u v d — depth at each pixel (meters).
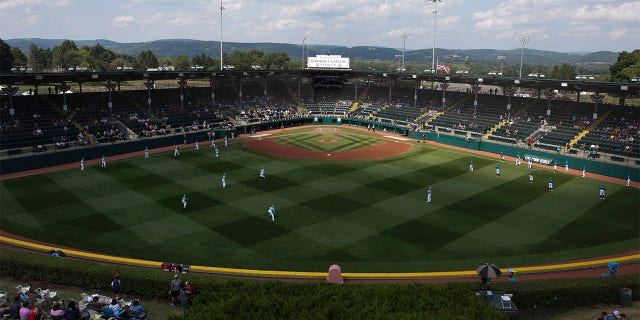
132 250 37.88
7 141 67.19
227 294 20.41
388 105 112.19
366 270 35.16
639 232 43.94
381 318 17.66
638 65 126.69
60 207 47.78
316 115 111.62
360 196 53.22
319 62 117.06
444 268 35.69
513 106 96.25
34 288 25.45
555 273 34.84
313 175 62.28
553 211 49.53
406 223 45.06
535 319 25.16
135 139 77.56
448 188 57.12
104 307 23.52
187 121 91.06
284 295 20.44
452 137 87.38
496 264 36.66
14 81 71.38
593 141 76.25
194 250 38.16
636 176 63.09
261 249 38.59
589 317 25.45
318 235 41.75
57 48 190.38
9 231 41.22
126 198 50.94
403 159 73.50
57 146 68.69
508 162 72.56
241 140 87.81
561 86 81.88
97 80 79.12
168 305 25.91
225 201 50.50
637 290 27.86
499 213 48.53
